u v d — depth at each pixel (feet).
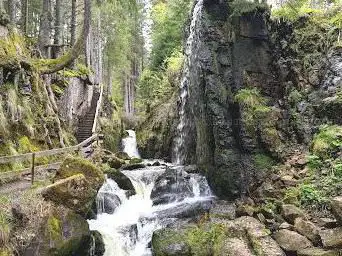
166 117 81.56
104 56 144.05
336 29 50.98
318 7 59.26
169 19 98.27
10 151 43.06
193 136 64.69
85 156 56.59
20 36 60.13
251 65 55.36
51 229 30.09
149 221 42.91
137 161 67.92
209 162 55.36
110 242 37.29
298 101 50.96
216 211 45.06
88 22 57.72
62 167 35.96
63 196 32.58
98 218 42.93
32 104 53.52
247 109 51.72
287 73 53.78
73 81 81.05
